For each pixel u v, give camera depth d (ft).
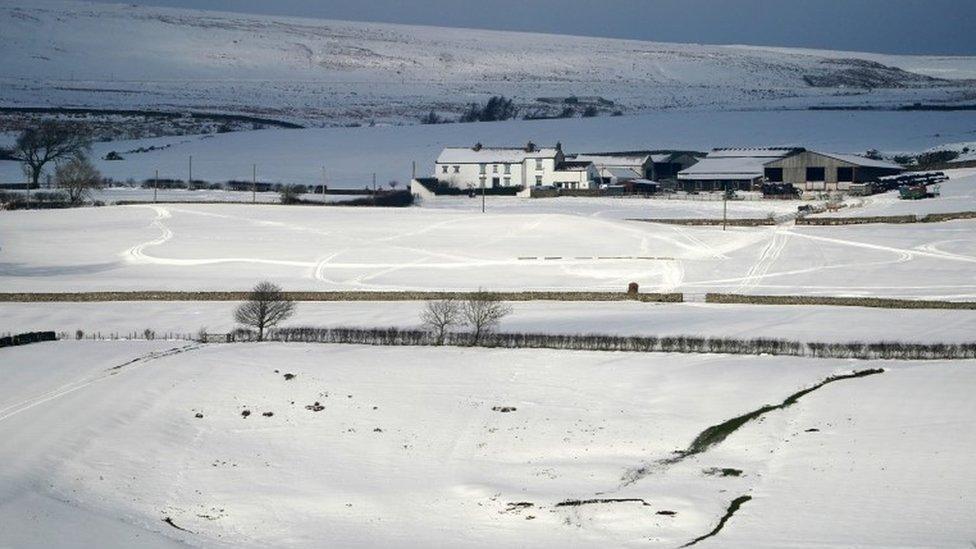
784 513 280.72
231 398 358.64
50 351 405.39
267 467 314.55
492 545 267.59
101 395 353.51
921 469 302.25
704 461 314.55
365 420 344.90
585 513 284.61
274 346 414.41
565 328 445.78
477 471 311.88
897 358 395.55
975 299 498.28
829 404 347.36
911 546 259.60
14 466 302.86
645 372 380.99
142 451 320.50
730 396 357.20
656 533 272.10
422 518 284.61
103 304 503.61
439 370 386.52
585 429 337.11
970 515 275.59
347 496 297.33
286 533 276.62
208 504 292.81
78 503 287.89
